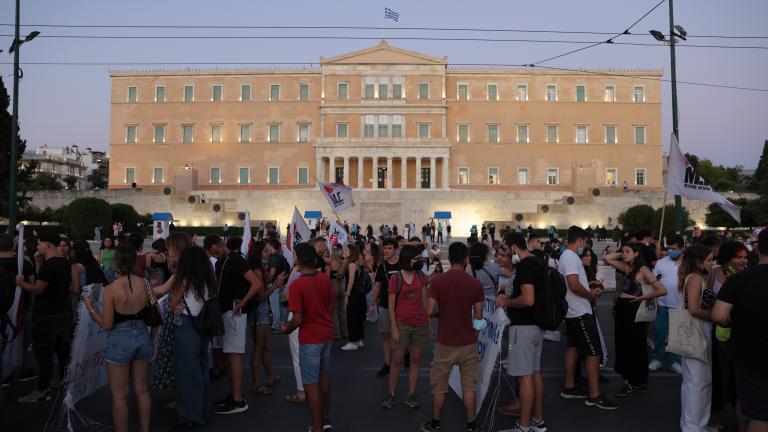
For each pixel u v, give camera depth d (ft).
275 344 54.13
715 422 31.91
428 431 30.60
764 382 22.44
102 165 536.42
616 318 38.24
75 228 184.44
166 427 31.86
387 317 42.52
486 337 33.17
